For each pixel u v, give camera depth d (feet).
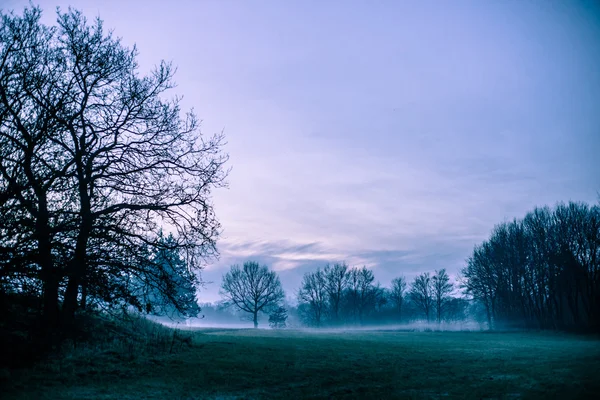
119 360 57.72
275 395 46.52
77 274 53.47
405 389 50.67
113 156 63.93
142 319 87.71
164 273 64.44
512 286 266.57
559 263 204.85
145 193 65.51
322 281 360.69
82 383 45.37
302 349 92.79
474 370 66.49
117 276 59.67
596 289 195.52
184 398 43.19
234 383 52.24
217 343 91.86
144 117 66.95
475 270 289.94
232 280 306.55
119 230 59.52
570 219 205.57
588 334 175.73
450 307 364.79
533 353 95.09
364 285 364.99
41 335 54.19
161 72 69.51
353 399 44.86
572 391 47.42
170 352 68.80
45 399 37.86
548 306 221.87
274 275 313.94
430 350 101.50
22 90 54.49
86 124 61.87
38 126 54.65
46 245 51.57
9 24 55.52
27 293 53.01
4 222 48.78
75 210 57.72
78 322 65.00
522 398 44.27
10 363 48.11
